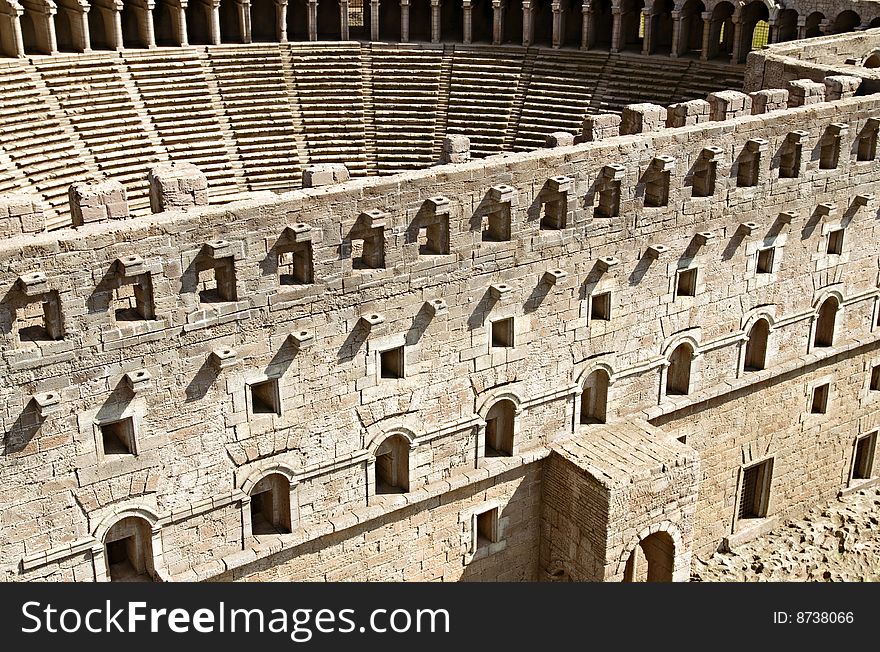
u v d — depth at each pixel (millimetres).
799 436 54719
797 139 46938
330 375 38906
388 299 39188
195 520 37781
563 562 46344
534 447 45469
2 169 56562
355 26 76875
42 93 61656
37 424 33469
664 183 44281
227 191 62875
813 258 51031
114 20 65625
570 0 72875
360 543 41906
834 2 65312
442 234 39781
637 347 46781
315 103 68562
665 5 70875
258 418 37906
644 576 48406
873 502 57844
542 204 42125
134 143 62188
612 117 44594
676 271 46469
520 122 67625
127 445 35750
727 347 49844
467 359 42156
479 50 71688
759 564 52219
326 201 36406
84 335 33312
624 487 42938
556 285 43188
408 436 41656
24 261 31516
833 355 53781
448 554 44656
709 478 52031
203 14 70125
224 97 67000
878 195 51938
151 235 33406
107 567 36688
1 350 32094
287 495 39594
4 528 34031
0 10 62094
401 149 66688
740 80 65438
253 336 36688
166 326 34750
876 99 49250
